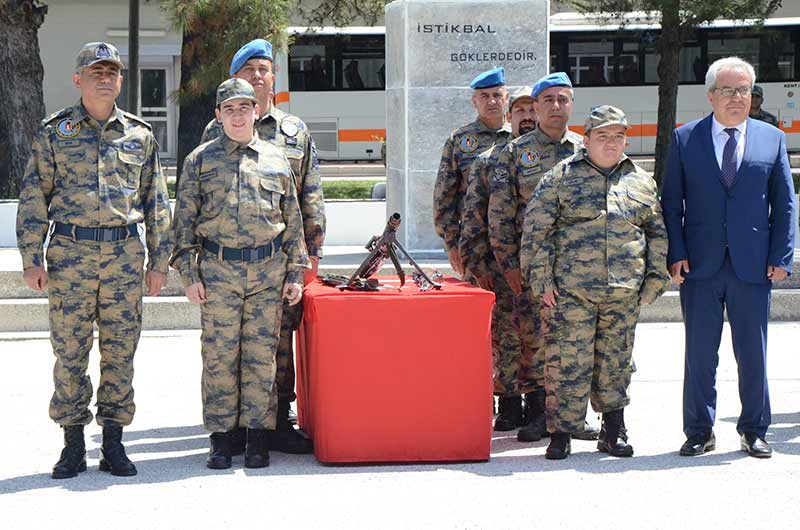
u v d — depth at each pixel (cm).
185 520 539
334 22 2009
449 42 1212
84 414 618
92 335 615
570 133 707
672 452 661
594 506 558
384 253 663
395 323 629
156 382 880
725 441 685
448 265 1162
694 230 649
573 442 696
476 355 636
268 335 630
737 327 650
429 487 592
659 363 945
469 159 767
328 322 627
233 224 622
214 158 630
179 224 631
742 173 641
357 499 572
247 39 1548
